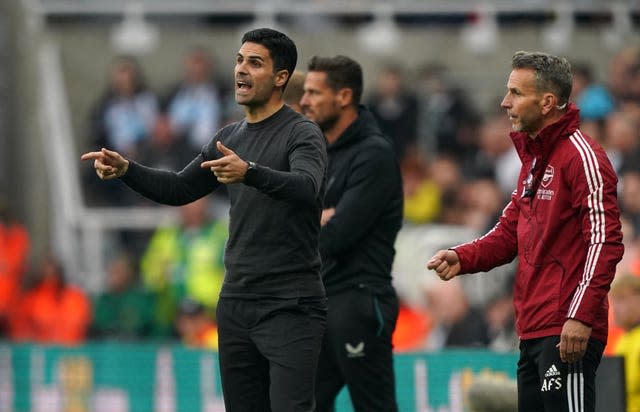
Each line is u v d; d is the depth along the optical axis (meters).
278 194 19.69
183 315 44.81
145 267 47.09
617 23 56.19
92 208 54.50
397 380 35.41
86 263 52.75
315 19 57.25
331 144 25.89
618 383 24.19
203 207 46.88
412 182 48.38
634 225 43.16
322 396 26.25
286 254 20.98
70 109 58.12
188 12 57.56
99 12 57.94
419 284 45.91
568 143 20.77
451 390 35.06
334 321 25.66
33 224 56.12
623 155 45.31
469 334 41.56
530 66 21.09
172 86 56.12
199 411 38.97
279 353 20.86
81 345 40.34
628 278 28.55
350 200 25.33
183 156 52.19
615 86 50.53
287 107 21.38
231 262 21.30
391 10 56.84
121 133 53.56
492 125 49.28
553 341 20.66
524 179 21.44
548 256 20.84
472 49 56.31
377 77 53.69
